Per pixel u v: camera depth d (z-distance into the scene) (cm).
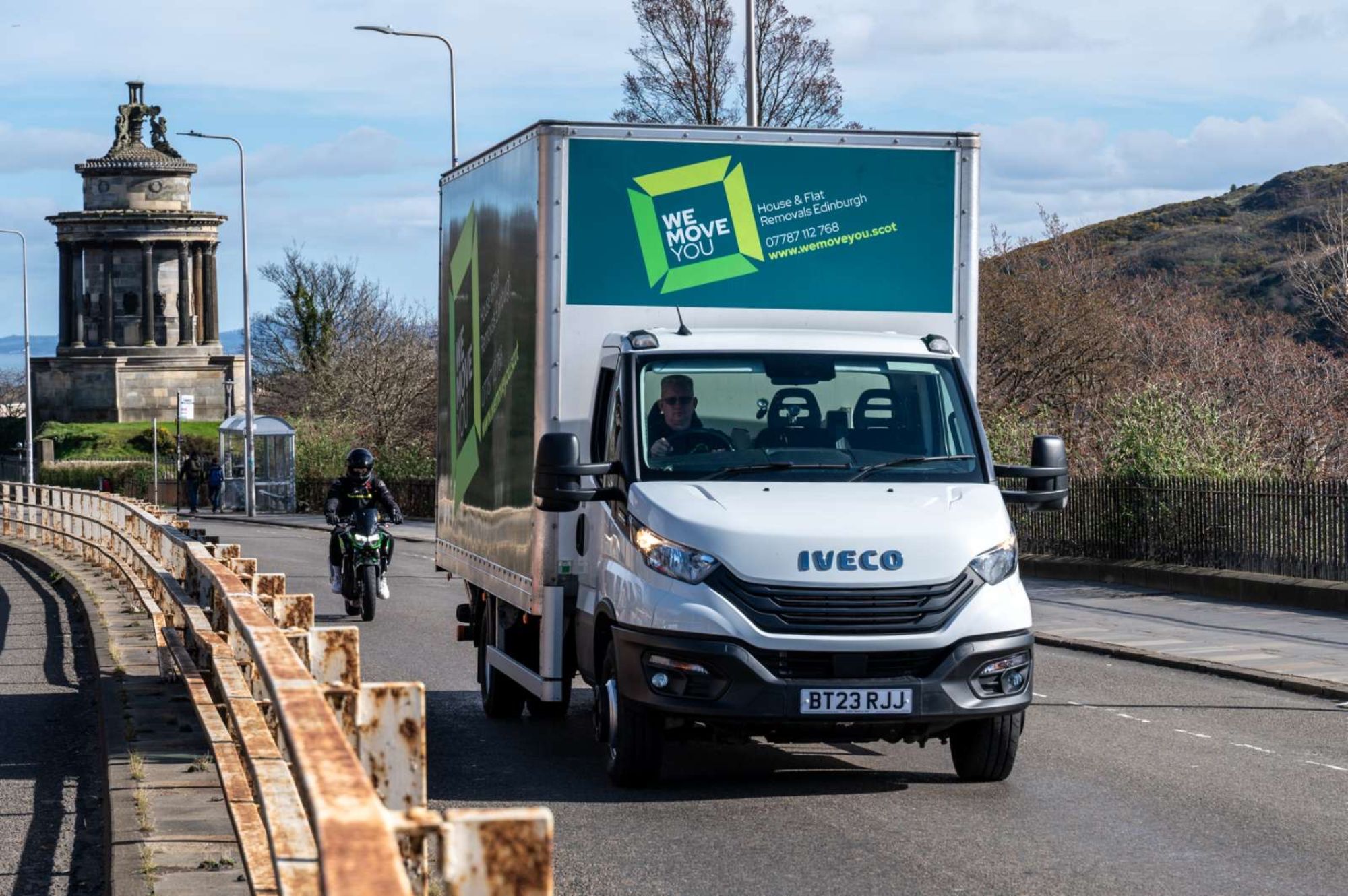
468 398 1426
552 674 1145
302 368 9244
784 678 973
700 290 1162
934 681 980
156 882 744
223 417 10144
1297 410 3491
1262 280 9700
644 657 1001
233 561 1330
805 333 1149
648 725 1038
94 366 9969
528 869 299
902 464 1086
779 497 1038
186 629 1395
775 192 1176
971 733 1070
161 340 10319
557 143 1139
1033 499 1107
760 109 5062
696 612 975
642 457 1066
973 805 1006
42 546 3675
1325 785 1083
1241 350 3956
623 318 1152
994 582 1006
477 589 1444
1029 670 1017
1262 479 2580
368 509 2275
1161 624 2127
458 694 1548
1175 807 1002
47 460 8425
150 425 9444
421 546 4216
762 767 1147
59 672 1681
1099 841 905
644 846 892
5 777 1113
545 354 1140
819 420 1098
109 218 10181
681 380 1092
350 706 500
